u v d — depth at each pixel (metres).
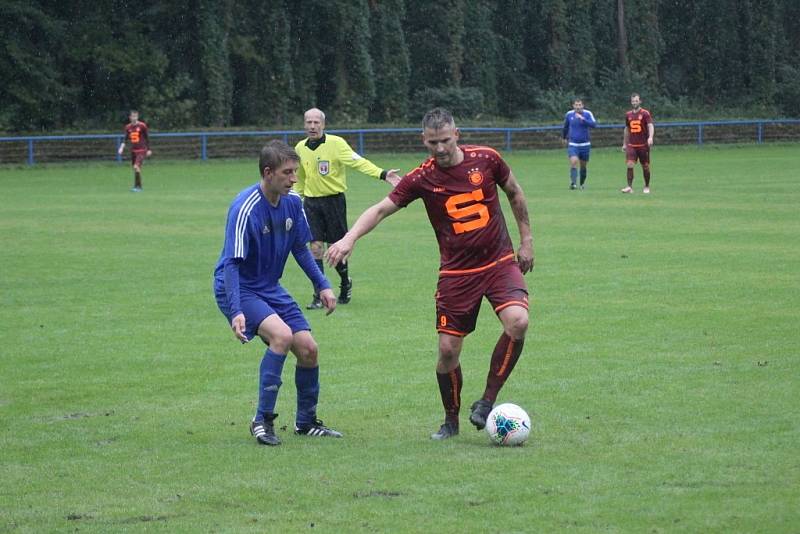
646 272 33.31
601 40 148.62
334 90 130.25
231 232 16.38
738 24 151.38
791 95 151.75
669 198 58.88
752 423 16.97
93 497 13.96
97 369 21.95
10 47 107.56
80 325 26.52
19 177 83.94
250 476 14.77
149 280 33.59
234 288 16.34
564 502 13.38
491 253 16.75
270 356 16.50
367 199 62.09
